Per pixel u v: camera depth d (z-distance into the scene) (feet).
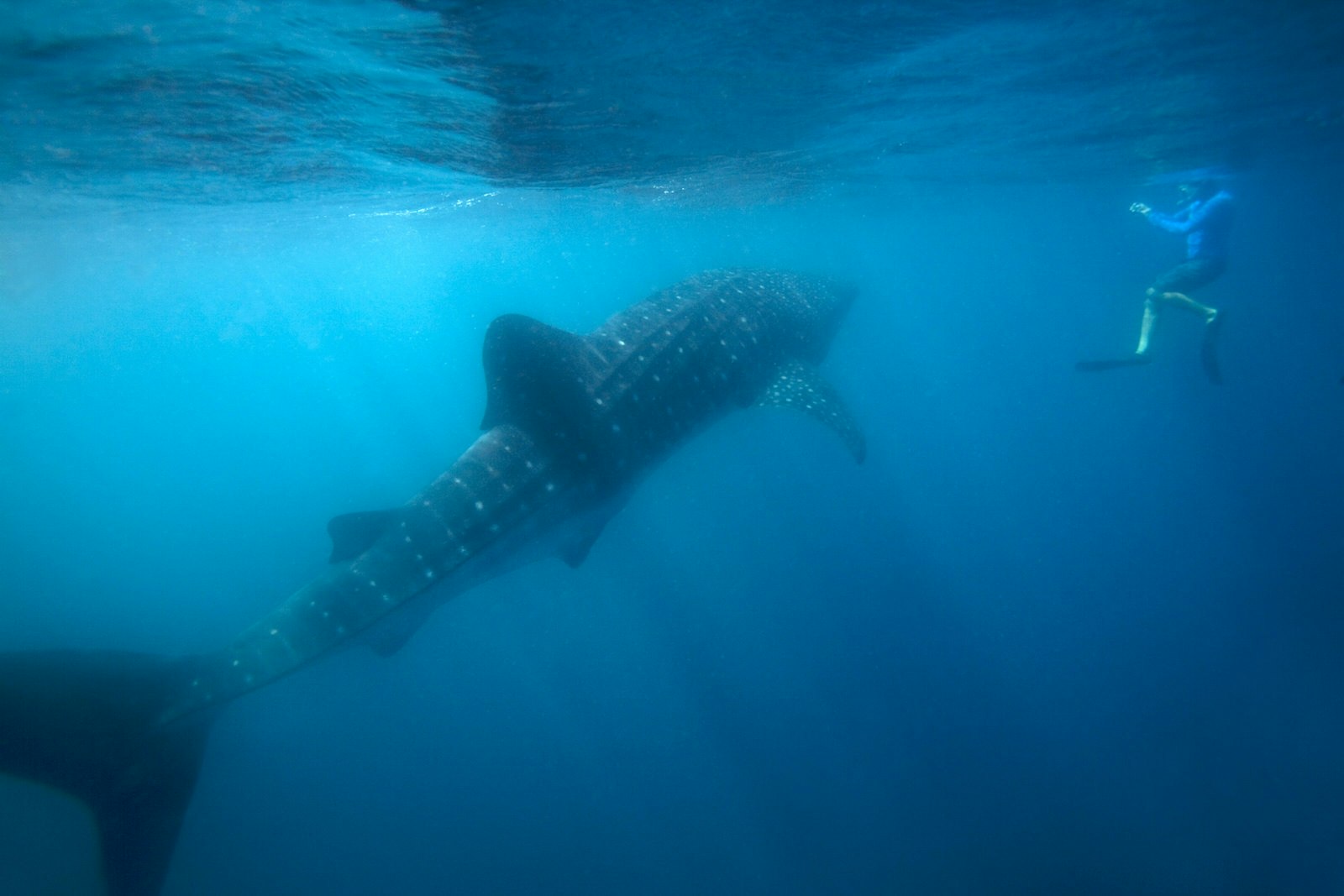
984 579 88.84
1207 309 44.57
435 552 23.79
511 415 26.07
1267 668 66.59
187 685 21.56
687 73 31.09
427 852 58.85
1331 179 109.81
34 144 37.76
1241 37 33.27
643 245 157.17
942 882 52.80
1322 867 48.78
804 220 123.34
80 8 20.45
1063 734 63.21
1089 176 85.51
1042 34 30.25
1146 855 52.60
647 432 28.32
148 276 115.96
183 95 30.60
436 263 153.17
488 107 34.40
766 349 34.91
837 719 66.95
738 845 57.41
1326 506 94.38
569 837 59.11
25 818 60.49
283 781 67.41
